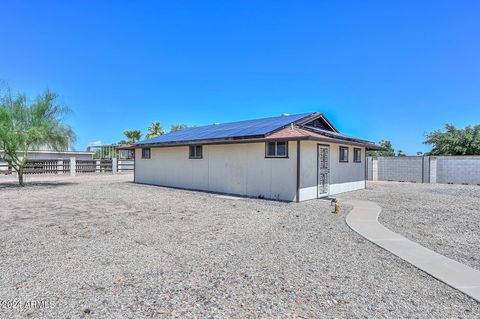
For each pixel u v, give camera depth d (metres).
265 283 3.79
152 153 17.91
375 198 12.28
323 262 4.59
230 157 13.30
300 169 11.09
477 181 18.75
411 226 7.14
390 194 13.73
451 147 23.78
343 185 14.52
